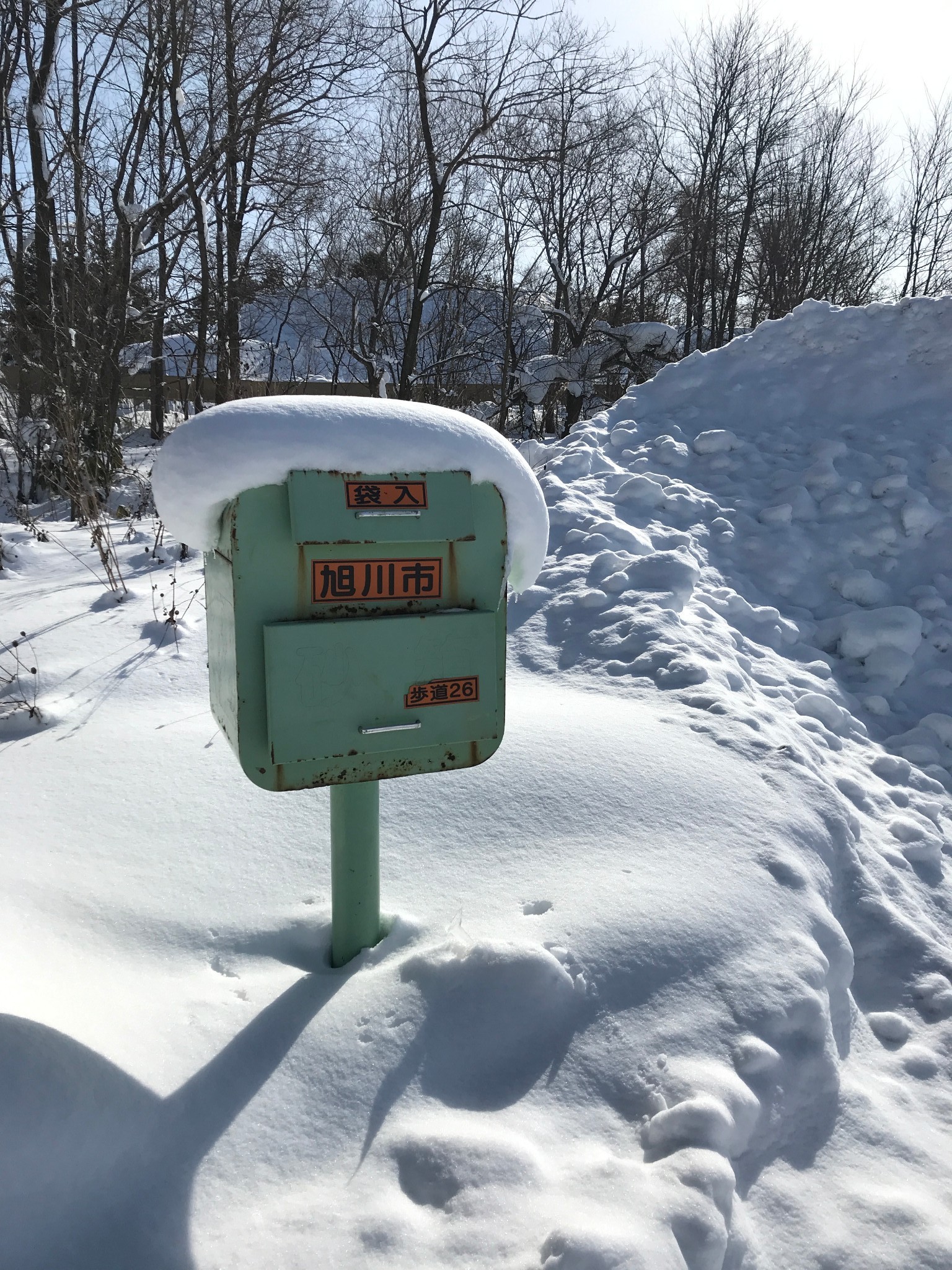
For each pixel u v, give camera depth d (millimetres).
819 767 3709
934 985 2693
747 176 24641
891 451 6555
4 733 3736
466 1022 2061
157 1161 1718
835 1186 1925
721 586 5422
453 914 2459
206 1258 1563
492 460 2104
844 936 2646
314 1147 1793
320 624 1930
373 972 2225
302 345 19422
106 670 4320
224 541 1964
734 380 7449
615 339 18109
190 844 2824
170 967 2275
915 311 7148
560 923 2344
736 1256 1686
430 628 2047
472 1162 1713
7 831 2859
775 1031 2143
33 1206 1544
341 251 17531
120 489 10281
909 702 4922
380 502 1947
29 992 1963
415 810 2977
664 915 2377
